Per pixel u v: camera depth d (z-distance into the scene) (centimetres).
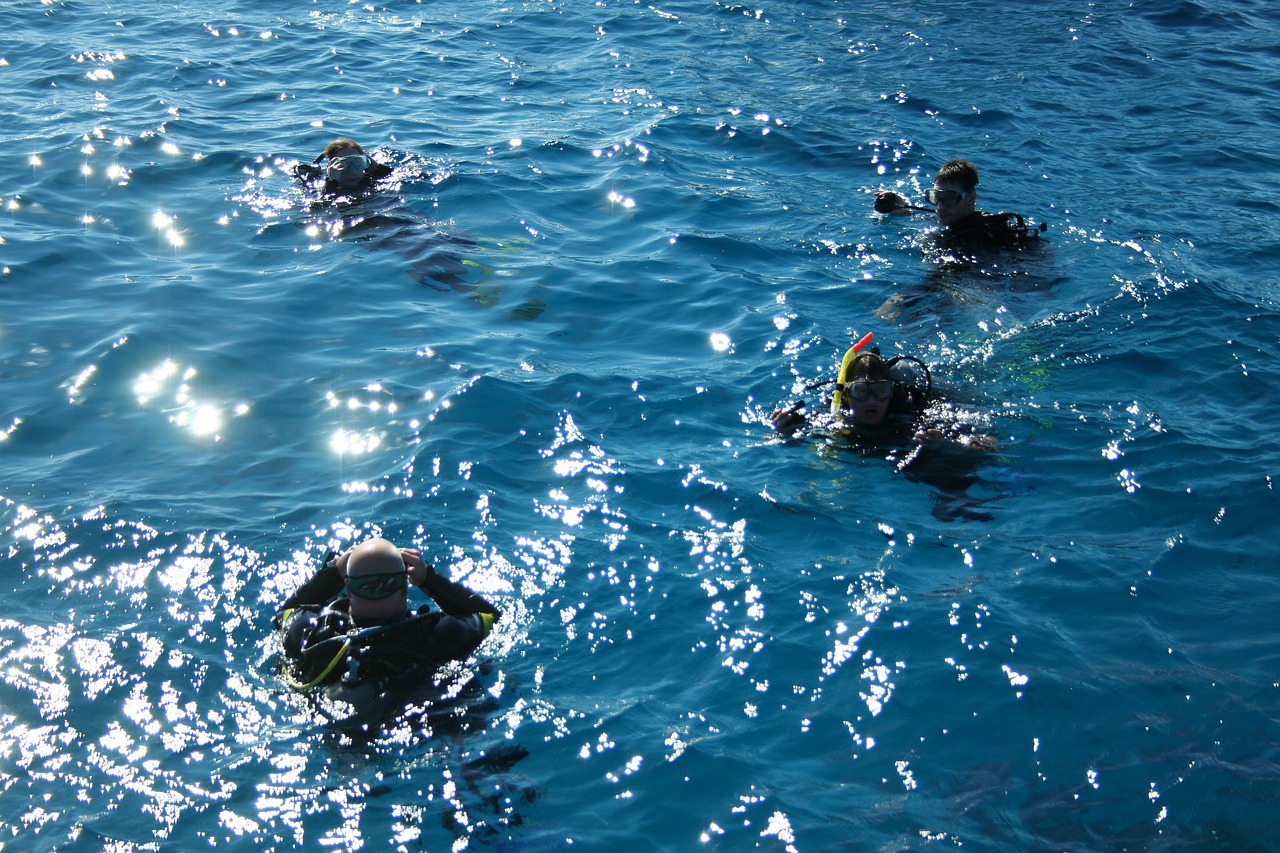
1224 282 841
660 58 1450
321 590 479
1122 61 1502
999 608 486
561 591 502
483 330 761
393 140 1126
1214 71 1470
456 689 444
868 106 1288
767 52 1499
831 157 1134
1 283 802
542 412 653
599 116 1223
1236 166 1128
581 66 1410
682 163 1095
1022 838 374
